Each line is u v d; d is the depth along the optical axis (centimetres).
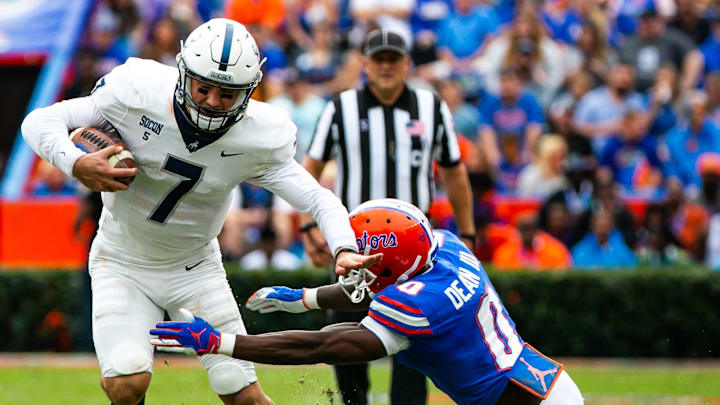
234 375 1527
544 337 3119
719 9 4362
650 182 3897
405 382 1844
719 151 3947
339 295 1446
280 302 1471
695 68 4228
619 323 3112
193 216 1497
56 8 4756
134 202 1475
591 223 3403
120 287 1516
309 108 3994
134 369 1459
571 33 4341
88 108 1419
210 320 1560
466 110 3991
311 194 1424
